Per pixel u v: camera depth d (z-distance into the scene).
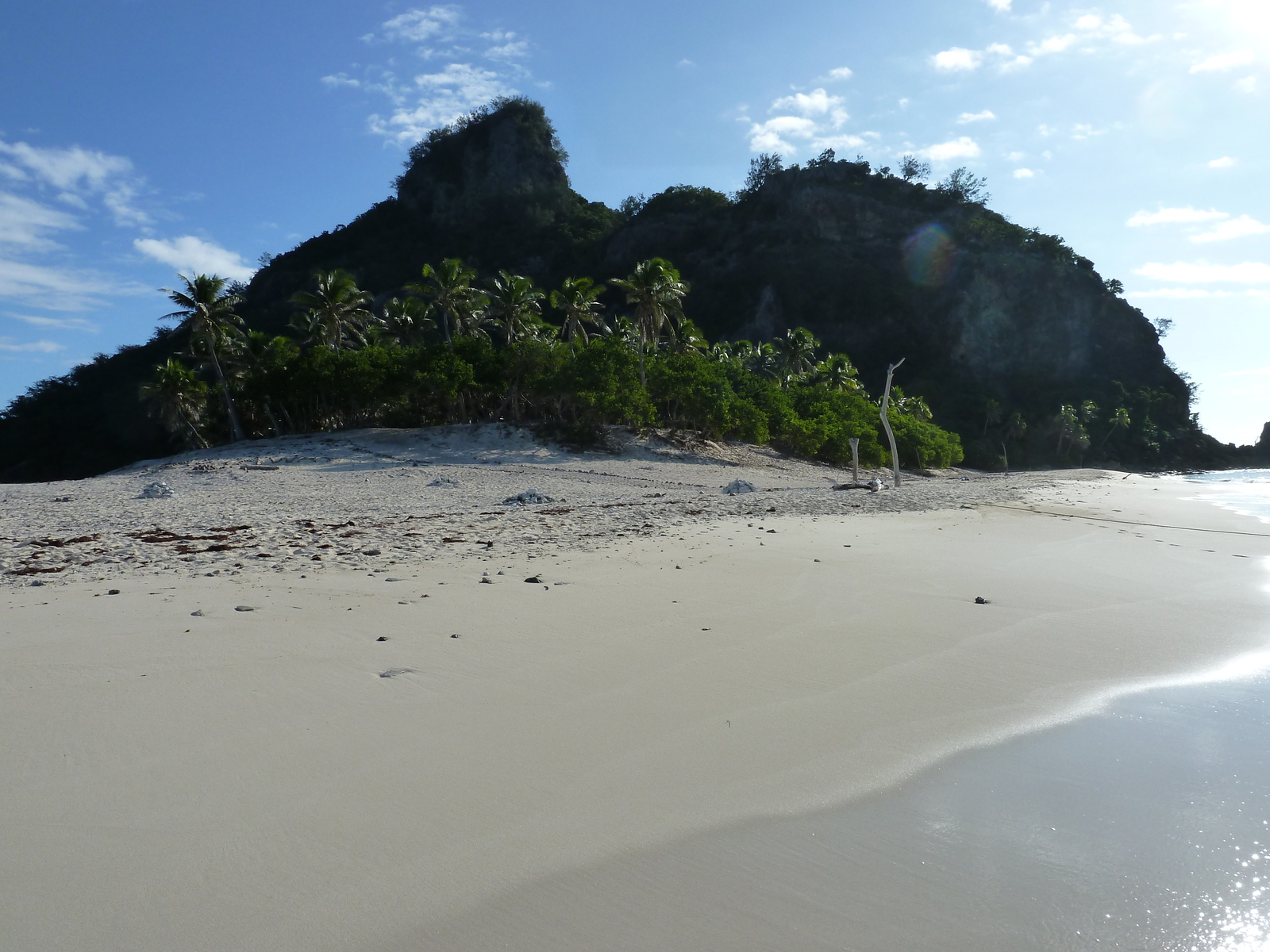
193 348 58.09
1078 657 6.30
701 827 3.60
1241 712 5.06
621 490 31.75
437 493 28.02
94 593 8.41
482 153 192.88
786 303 151.50
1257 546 13.15
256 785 3.92
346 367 51.00
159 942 2.73
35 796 3.77
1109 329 151.50
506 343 61.03
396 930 2.83
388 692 5.29
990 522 16.59
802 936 2.83
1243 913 2.93
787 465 49.66
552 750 4.42
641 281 54.03
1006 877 3.21
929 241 156.12
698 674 5.79
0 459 109.81
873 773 4.19
